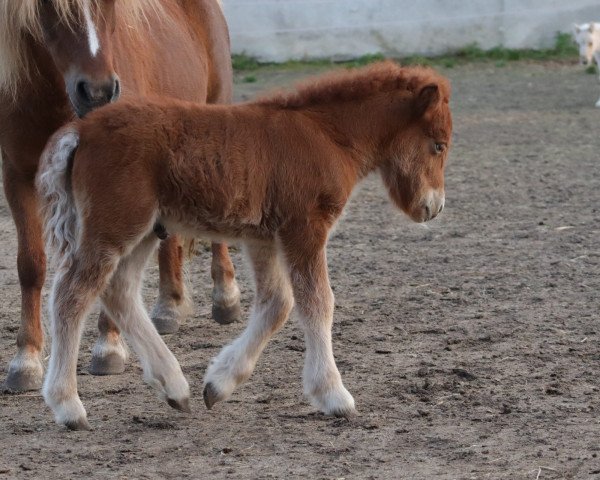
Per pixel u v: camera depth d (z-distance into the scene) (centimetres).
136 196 843
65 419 881
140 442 861
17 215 1055
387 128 937
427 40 4131
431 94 923
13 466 810
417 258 1518
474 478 764
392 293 1341
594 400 941
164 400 937
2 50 1010
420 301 1300
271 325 936
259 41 4050
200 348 1166
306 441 854
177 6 1346
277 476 778
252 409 943
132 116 852
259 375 1043
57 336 865
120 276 907
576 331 1160
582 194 1927
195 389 1008
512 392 966
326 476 776
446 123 955
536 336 1145
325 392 902
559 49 4125
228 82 1442
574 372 1024
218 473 787
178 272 1245
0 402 992
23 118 1041
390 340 1146
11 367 1035
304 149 887
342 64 4028
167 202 862
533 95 3278
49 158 866
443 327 1188
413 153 950
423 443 843
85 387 1027
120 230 845
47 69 1021
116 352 1077
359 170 940
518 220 1741
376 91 932
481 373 1023
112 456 828
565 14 4147
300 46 4075
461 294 1326
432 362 1062
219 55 1409
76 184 855
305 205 883
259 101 912
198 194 858
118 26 1091
